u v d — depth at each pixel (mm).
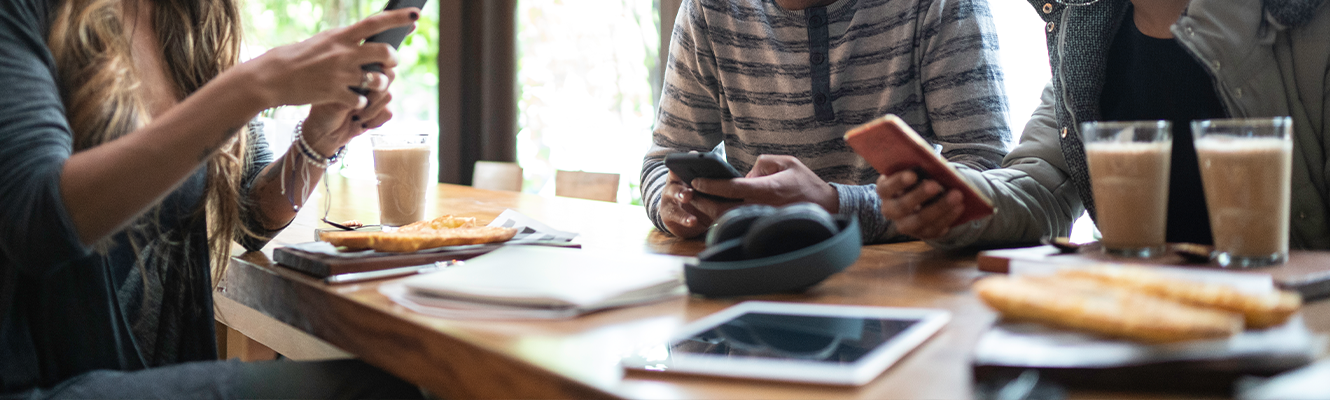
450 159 4508
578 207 1765
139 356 928
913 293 715
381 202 1195
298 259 871
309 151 1048
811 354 515
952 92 1338
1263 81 961
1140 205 791
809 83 1495
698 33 1583
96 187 711
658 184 1365
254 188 1088
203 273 1013
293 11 4785
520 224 1113
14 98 741
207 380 797
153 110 1035
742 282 690
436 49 4840
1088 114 1140
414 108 4926
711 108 1654
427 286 699
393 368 661
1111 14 1141
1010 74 2600
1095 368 420
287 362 861
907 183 854
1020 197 1048
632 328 605
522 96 4367
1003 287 537
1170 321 442
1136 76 1211
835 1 1469
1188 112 1166
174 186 758
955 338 548
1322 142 969
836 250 708
